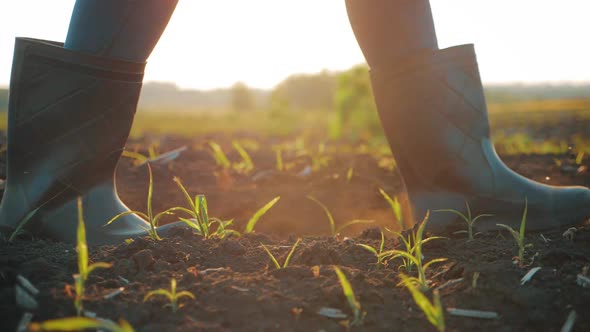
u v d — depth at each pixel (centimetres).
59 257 154
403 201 266
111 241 175
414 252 162
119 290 125
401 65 177
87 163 172
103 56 164
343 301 124
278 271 140
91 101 167
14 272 134
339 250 164
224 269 143
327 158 385
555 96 6481
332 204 267
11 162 174
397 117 183
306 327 113
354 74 877
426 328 115
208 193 273
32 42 164
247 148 524
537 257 152
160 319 114
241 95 3897
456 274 139
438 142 181
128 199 254
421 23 176
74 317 113
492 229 187
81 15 164
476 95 184
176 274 138
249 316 116
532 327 115
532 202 186
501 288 127
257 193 281
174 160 364
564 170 324
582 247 163
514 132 877
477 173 184
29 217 166
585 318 117
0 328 109
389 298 128
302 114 1592
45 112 167
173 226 181
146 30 167
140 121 1670
